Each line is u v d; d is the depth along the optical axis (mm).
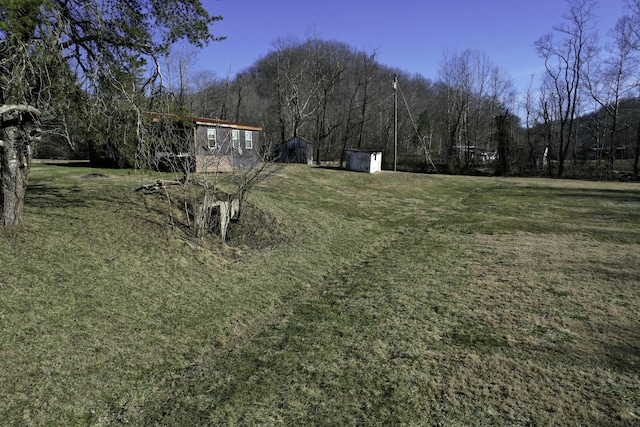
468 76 48812
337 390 4312
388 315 6324
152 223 9422
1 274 6113
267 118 48406
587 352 4988
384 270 8914
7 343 4699
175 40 8820
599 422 3662
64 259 7008
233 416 3895
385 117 54156
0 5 5855
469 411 3883
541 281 7867
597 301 6754
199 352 5172
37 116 7602
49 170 17734
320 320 6219
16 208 7863
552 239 12180
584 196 22750
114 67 8422
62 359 4609
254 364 4898
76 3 7902
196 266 7980
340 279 8406
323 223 13336
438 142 56281
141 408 4027
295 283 7938
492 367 4688
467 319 6105
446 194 23906
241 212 11477
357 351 5172
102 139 8664
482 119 57281
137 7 8656
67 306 5691
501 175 38656
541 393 4145
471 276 8312
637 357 4844
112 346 5016
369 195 21078
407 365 4785
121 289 6477
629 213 17125
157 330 5559
